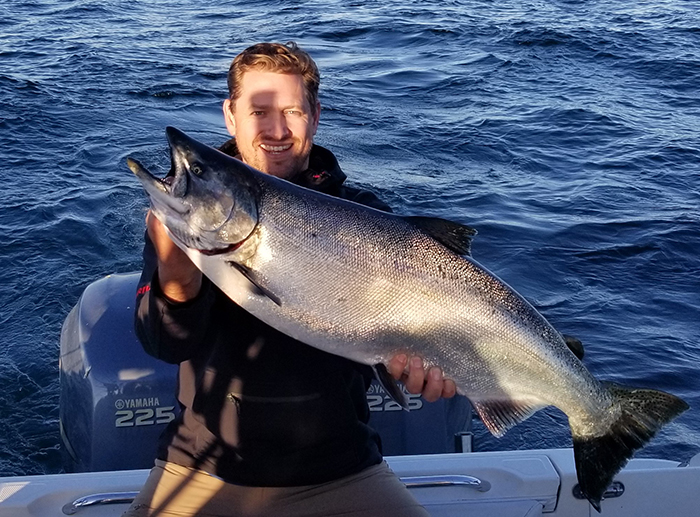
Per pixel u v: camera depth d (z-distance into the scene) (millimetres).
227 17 9789
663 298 3227
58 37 8195
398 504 1232
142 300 1128
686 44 8734
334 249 1129
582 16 10289
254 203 1096
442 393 1192
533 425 2359
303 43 8359
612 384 1243
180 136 1073
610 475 1236
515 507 1428
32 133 4992
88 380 1646
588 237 3793
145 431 1642
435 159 4887
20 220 3643
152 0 10945
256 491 1221
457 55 8016
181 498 1220
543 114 6012
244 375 1205
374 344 1160
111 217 3695
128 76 6617
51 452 2105
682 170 4906
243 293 1116
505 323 1185
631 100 6617
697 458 1549
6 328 2744
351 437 1247
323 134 5199
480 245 3668
